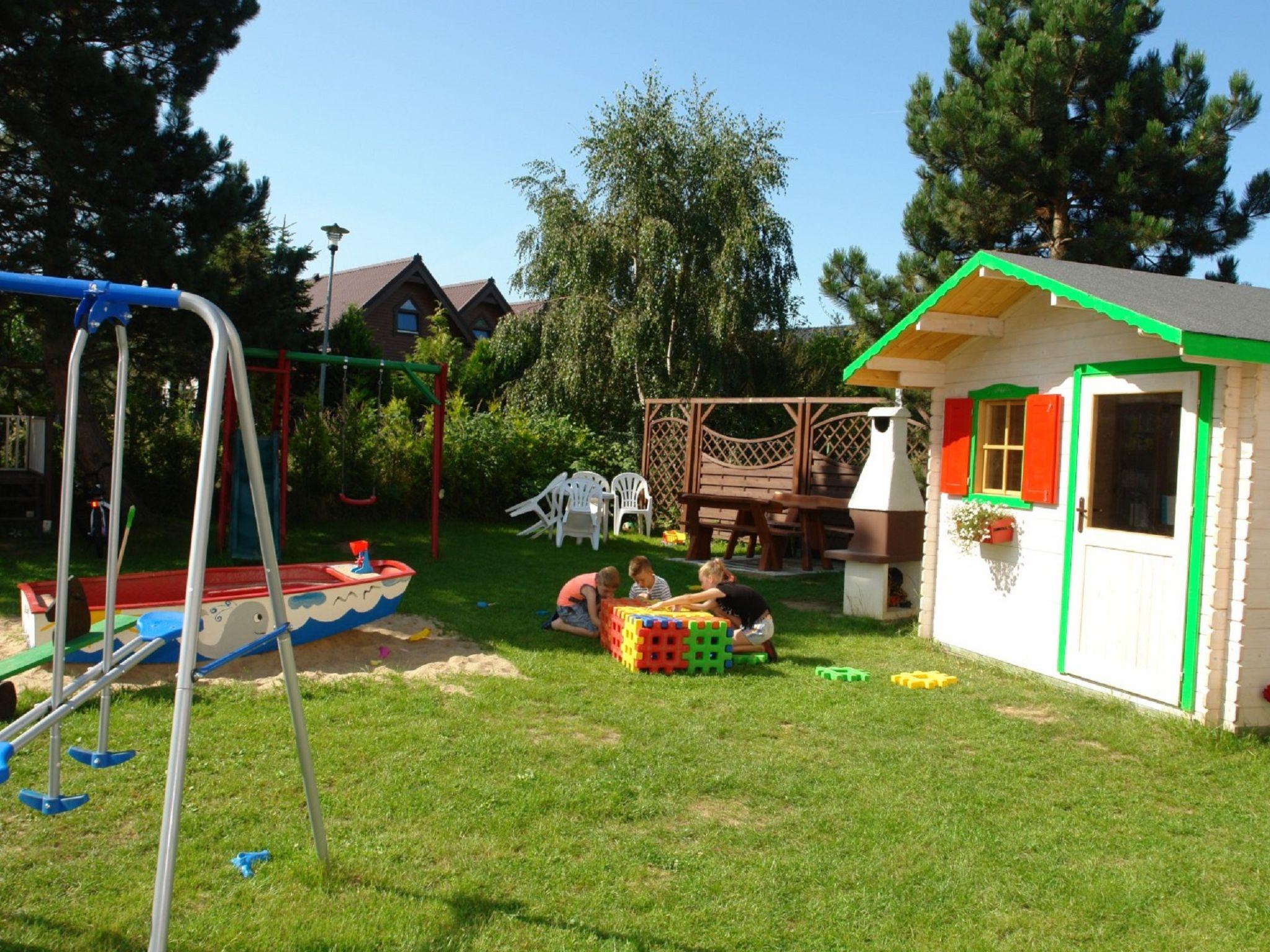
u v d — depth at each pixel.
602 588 7.91
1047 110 14.21
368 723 5.52
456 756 5.03
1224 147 13.76
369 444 15.56
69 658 6.27
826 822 4.43
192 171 11.62
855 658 7.79
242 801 4.37
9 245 10.87
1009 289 7.38
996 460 7.88
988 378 7.91
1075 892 3.84
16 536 11.98
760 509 12.45
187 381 14.96
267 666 6.71
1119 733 5.85
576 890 3.69
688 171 19.23
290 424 15.88
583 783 4.73
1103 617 6.66
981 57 15.84
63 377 12.04
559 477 14.61
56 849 3.84
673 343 19.28
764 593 10.92
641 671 6.97
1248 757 5.47
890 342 8.07
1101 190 14.62
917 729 5.88
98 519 10.98
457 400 17.70
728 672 7.13
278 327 12.28
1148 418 6.41
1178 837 4.43
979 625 7.86
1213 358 5.45
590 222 19.11
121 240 10.61
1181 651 6.07
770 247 19.36
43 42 10.23
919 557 9.49
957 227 14.89
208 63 12.39
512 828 4.19
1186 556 6.04
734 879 3.83
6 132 10.84
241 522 11.16
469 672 6.79
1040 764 5.32
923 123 15.70
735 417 19.11
